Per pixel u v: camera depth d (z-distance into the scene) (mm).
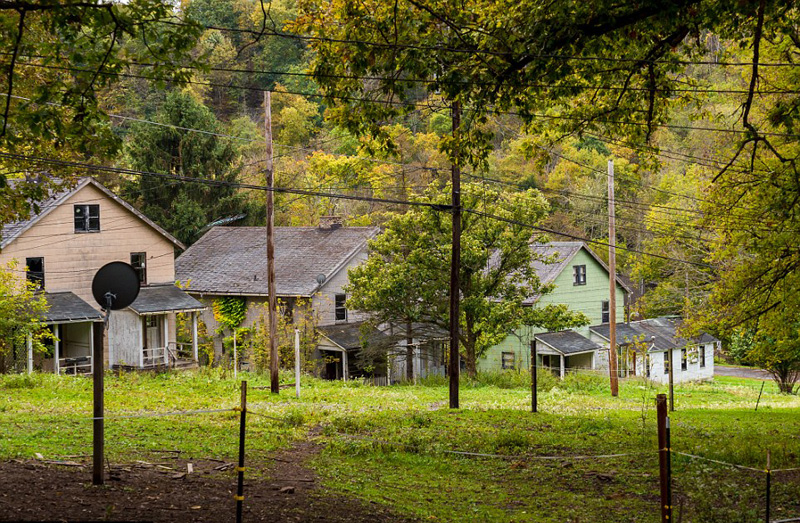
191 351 42406
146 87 74000
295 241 49594
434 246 38750
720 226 23578
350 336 43219
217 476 11750
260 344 41500
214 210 59500
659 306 59969
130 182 57938
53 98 11352
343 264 45406
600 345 49812
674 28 13859
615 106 17500
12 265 30859
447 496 11555
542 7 12766
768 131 21391
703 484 11195
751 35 15875
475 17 14070
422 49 13656
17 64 13609
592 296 51406
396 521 9547
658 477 12789
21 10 9867
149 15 10383
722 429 20203
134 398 25094
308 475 12641
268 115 29875
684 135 63750
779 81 19797
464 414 22328
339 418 19797
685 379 53844
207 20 82062
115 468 11586
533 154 18781
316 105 77250
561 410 26047
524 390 38000
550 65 13469
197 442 15484
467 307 38750
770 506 10844
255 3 84500
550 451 15500
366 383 42219
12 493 8977
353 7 13836
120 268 10195
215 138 60875
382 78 14148
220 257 50438
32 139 13516
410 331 41156
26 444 13414
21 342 31656
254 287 45219
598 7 12547
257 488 11055
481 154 16016
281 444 16125
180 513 8805
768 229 21438
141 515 8453
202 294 46938
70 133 11453
